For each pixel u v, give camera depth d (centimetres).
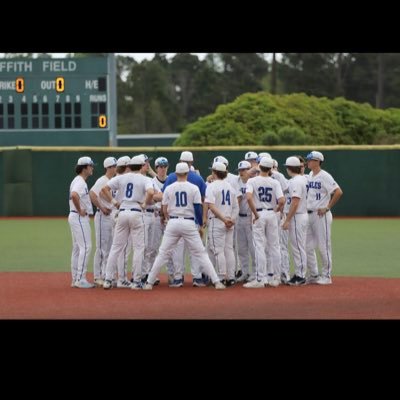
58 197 9700
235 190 4334
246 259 4562
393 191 9475
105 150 9488
